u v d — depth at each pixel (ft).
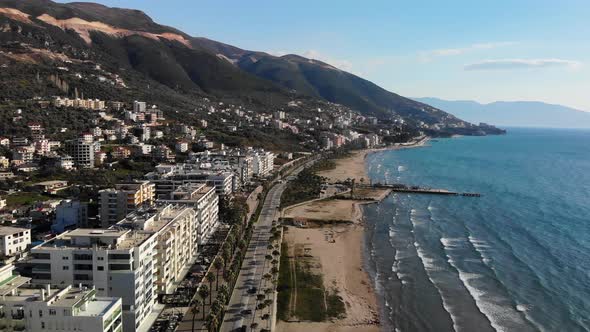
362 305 487.20
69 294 317.22
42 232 653.30
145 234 439.22
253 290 495.00
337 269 592.60
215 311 400.67
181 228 526.16
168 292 472.03
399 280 559.79
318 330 428.56
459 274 579.48
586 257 641.81
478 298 507.30
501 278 564.71
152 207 553.23
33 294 313.53
